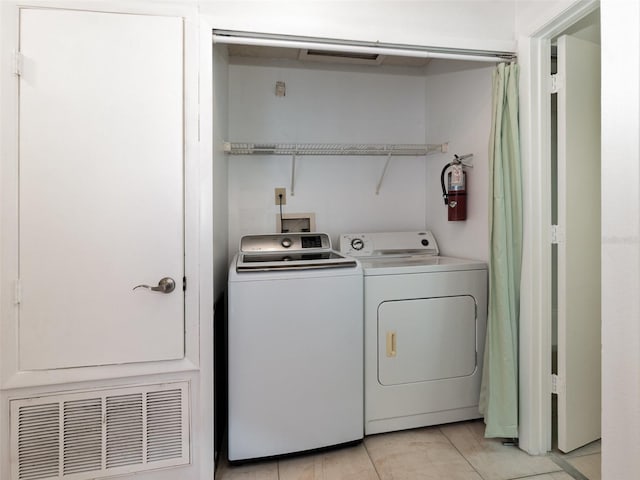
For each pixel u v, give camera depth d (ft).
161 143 4.52
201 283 4.71
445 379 6.06
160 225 4.56
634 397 2.83
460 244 7.11
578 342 5.33
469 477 4.91
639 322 2.80
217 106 5.61
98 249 4.41
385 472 5.03
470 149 6.73
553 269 5.92
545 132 5.34
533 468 5.06
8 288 4.20
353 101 8.13
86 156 4.34
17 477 4.30
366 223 8.25
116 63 4.37
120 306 4.49
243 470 5.08
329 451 5.50
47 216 4.27
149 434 4.65
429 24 5.23
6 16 4.10
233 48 7.18
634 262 2.83
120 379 4.56
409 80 8.40
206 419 4.76
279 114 7.76
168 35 4.50
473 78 6.61
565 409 5.26
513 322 5.44
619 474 2.93
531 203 5.32
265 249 6.61
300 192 7.89
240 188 7.63
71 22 4.25
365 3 5.03
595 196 5.43
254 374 5.02
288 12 4.81
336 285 5.31
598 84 5.43
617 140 2.93
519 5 5.43
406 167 8.45
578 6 4.55
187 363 4.69
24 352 4.27
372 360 5.72
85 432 4.48
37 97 4.20
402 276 5.82
